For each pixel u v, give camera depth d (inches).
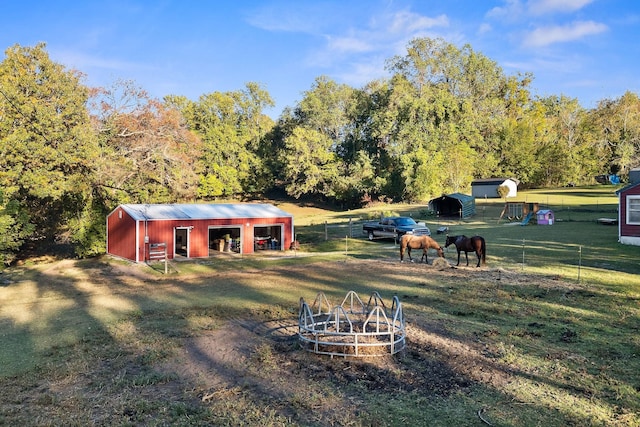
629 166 2422.5
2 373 335.0
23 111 1059.9
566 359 340.2
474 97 2942.9
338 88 2935.5
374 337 402.9
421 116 2491.4
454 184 2292.1
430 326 438.9
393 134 2507.4
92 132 1274.6
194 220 1098.1
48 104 1132.5
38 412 267.3
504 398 276.8
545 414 254.7
